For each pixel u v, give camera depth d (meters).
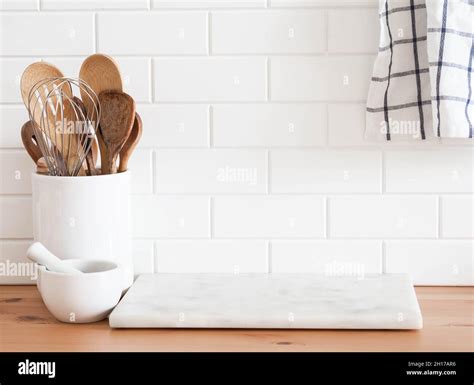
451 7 1.17
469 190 1.30
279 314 1.10
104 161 1.20
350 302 1.15
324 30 1.28
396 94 1.25
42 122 1.17
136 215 1.33
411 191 1.30
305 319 1.09
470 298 1.25
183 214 1.33
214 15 1.29
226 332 1.10
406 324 1.08
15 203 1.33
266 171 1.31
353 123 1.29
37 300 1.26
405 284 1.25
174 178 1.32
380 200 1.31
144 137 1.31
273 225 1.32
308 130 1.30
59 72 1.22
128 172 1.22
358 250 1.32
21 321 1.15
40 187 1.17
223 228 1.33
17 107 1.32
